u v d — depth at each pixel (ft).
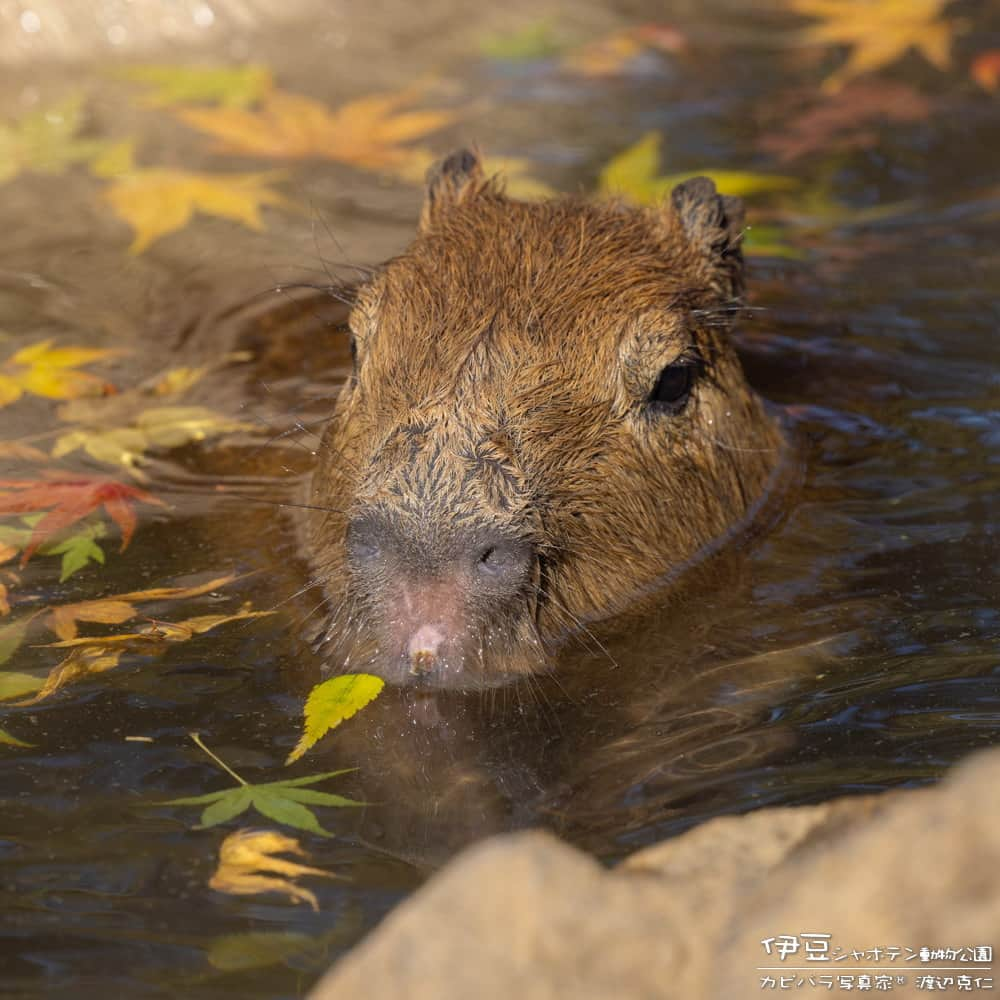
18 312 43.37
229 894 22.31
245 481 35.55
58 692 27.61
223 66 59.82
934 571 32.14
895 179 52.13
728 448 33.94
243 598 30.81
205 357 41.14
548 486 28.40
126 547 32.73
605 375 30.14
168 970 20.77
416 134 54.85
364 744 26.22
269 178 51.67
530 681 27.22
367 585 26.07
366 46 62.03
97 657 28.71
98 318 43.27
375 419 29.22
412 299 30.63
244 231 48.37
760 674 28.55
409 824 24.13
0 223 48.67
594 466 29.76
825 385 40.40
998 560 32.42
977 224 49.16
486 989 17.34
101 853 23.26
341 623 28.45
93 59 59.88
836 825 19.52
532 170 51.98
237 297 44.37
